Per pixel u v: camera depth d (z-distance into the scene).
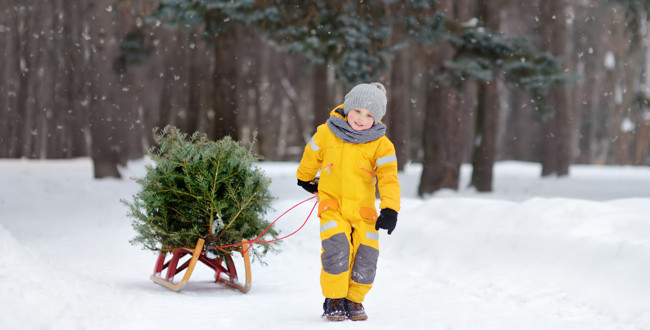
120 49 18.41
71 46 24.19
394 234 7.54
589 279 5.08
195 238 5.35
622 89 34.59
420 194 17.19
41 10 30.02
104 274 6.04
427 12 13.93
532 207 6.64
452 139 16.94
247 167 5.44
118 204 13.59
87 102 23.50
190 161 5.32
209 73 23.81
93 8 19.28
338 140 4.48
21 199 14.57
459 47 15.27
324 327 4.09
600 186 20.66
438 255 6.67
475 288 5.57
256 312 4.56
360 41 12.88
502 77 15.49
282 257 7.32
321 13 12.99
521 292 5.23
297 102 40.41
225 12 12.94
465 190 18.70
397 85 22.02
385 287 5.70
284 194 15.74
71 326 3.45
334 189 4.46
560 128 24.50
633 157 41.25
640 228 5.53
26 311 3.46
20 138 33.62
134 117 25.58
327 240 4.38
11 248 4.21
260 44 27.61
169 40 26.31
